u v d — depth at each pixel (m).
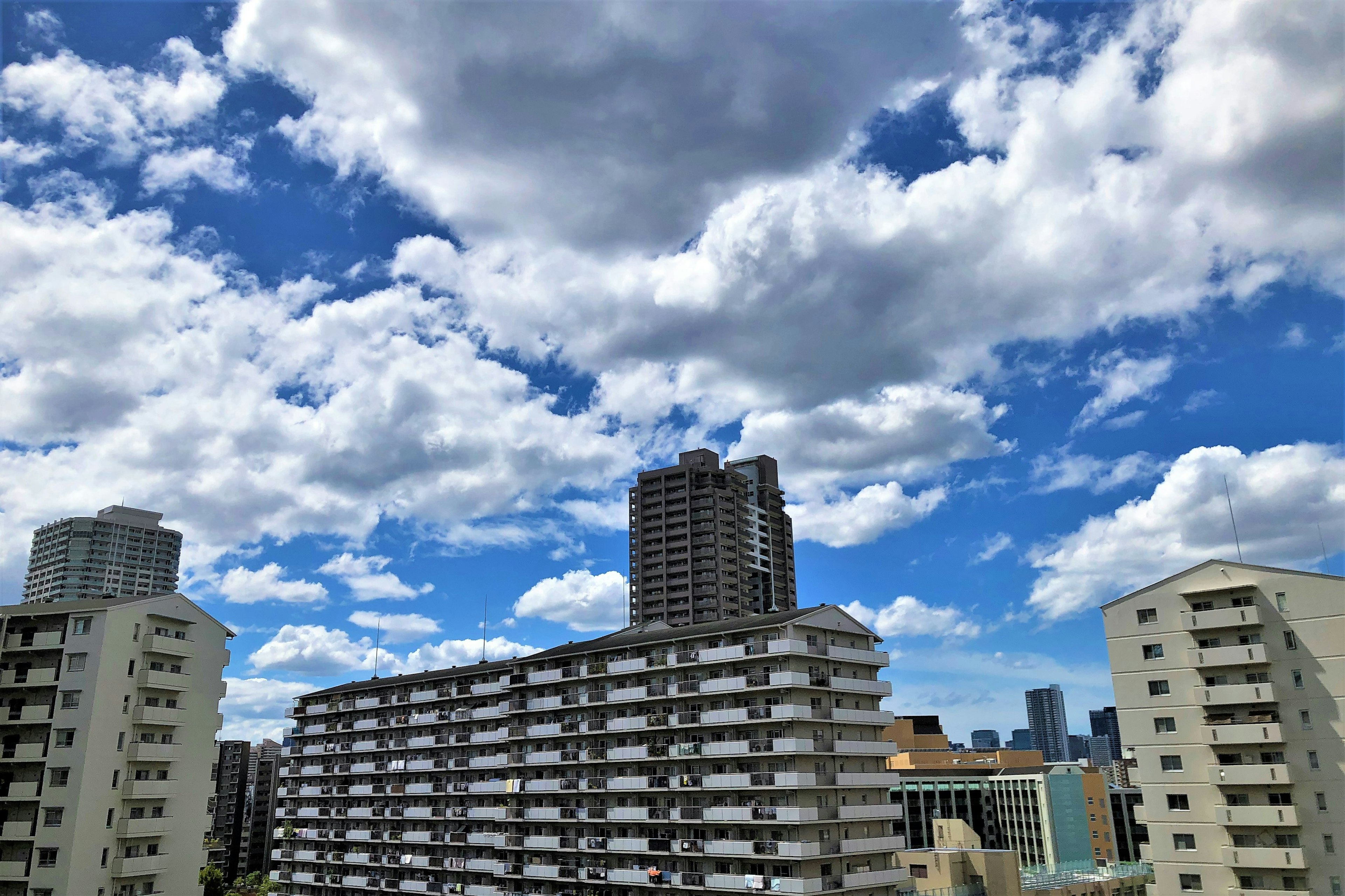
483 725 121.88
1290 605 81.81
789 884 84.06
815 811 87.62
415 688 133.75
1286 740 79.69
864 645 100.75
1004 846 178.50
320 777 141.62
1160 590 88.38
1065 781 174.38
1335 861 75.75
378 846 129.00
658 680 101.38
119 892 87.69
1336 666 78.75
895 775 97.19
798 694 92.00
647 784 97.75
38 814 86.44
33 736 90.00
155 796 91.56
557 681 109.56
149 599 95.81
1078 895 118.81
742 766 92.31
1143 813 85.38
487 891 110.12
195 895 94.88
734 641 97.00
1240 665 82.44
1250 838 79.69
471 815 116.62
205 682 99.44
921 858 113.62
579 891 101.50
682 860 93.38
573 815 103.38
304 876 136.38
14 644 92.75
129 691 92.25
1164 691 86.25
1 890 84.19
